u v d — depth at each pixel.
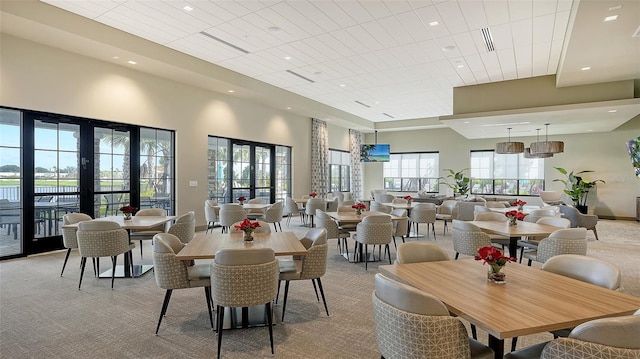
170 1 4.42
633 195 10.45
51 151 5.47
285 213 10.45
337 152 13.28
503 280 2.07
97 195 6.08
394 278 2.23
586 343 1.34
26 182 5.18
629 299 1.81
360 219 5.21
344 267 4.96
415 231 8.09
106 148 6.22
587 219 7.20
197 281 2.90
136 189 6.64
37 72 5.09
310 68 7.14
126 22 5.07
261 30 5.27
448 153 13.67
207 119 7.83
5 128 5.00
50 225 5.52
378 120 13.55
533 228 4.32
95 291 3.81
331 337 2.79
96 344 2.64
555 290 1.95
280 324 3.02
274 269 2.54
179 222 4.50
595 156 11.05
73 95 5.51
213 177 8.23
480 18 4.75
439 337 1.54
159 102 6.83
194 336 2.78
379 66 6.94
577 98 7.22
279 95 8.80
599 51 5.17
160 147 7.07
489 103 8.09
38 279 4.18
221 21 4.98
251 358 2.45
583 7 3.82
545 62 6.59
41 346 2.60
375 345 2.65
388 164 14.99
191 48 6.11
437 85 8.36
